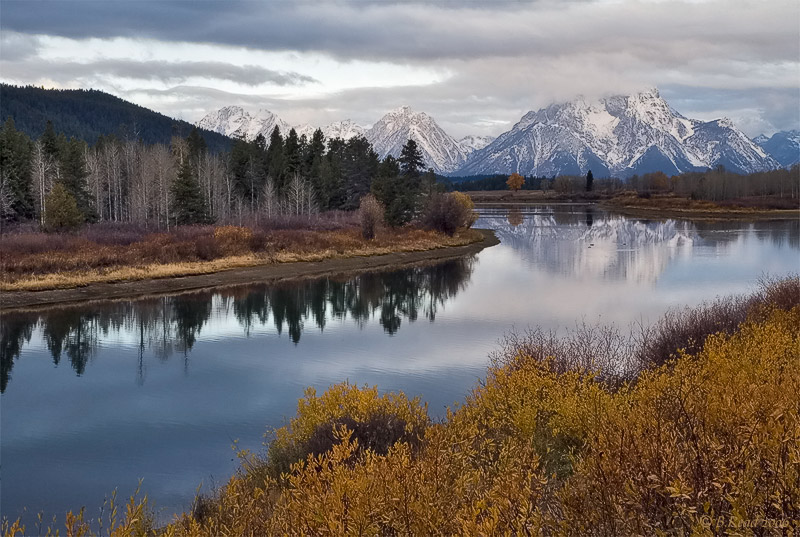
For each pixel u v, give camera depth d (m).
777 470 4.11
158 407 18.17
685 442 4.97
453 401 17.62
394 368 21.81
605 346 17.50
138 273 40.56
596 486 4.57
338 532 4.74
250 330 29.05
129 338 27.30
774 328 13.38
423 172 96.38
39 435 15.90
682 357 11.49
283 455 10.48
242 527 5.63
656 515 4.29
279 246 53.72
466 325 29.09
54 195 58.22
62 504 12.03
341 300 36.94
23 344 26.06
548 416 9.57
